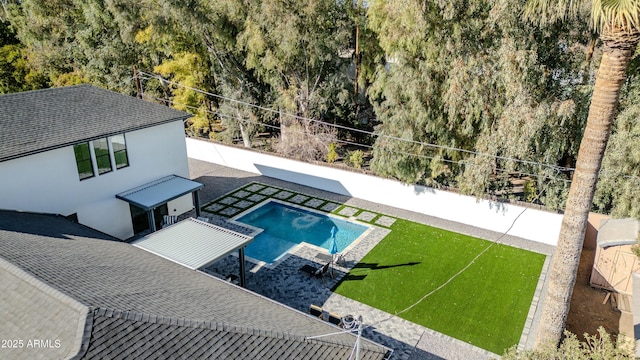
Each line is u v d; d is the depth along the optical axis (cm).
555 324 1382
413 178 2489
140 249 1595
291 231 2364
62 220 1808
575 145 2252
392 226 2388
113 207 2147
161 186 2272
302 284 1870
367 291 1827
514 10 1920
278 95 3164
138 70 3578
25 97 2061
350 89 3253
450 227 2381
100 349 795
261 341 979
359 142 3450
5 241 1260
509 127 2109
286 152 3019
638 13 1010
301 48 2894
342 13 2948
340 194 2808
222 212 2548
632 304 1558
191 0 2875
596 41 2162
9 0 4788
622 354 1013
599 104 1156
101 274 1159
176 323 922
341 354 1045
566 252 1308
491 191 2462
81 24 4009
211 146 3278
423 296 1795
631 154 1942
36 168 1806
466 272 1962
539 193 2303
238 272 1953
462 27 2130
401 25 2214
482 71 2147
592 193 1242
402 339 1562
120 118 2155
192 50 3438
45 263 1123
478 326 1628
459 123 2389
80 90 2292
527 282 1891
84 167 1992
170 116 2308
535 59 2002
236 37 2984
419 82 2253
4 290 970
